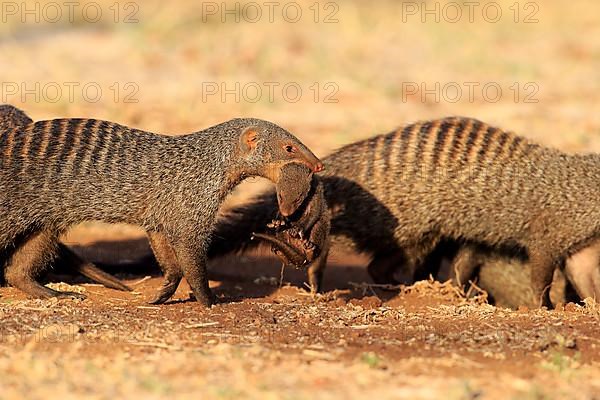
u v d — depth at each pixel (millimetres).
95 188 11898
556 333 10281
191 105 22734
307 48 28672
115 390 8289
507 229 14430
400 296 13719
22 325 10406
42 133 11961
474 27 32156
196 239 11906
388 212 14383
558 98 24766
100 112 21844
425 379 8805
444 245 15234
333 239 14625
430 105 23906
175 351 9539
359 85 25219
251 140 11969
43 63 25641
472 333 10461
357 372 8922
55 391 8242
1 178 11680
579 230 13898
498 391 8508
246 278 14266
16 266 12148
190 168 11914
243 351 9469
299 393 8297
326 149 20312
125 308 11602
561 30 32781
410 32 31188
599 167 13969
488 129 14656
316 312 11633
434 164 14305
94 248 15391
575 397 8406
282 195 11625
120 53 27172
